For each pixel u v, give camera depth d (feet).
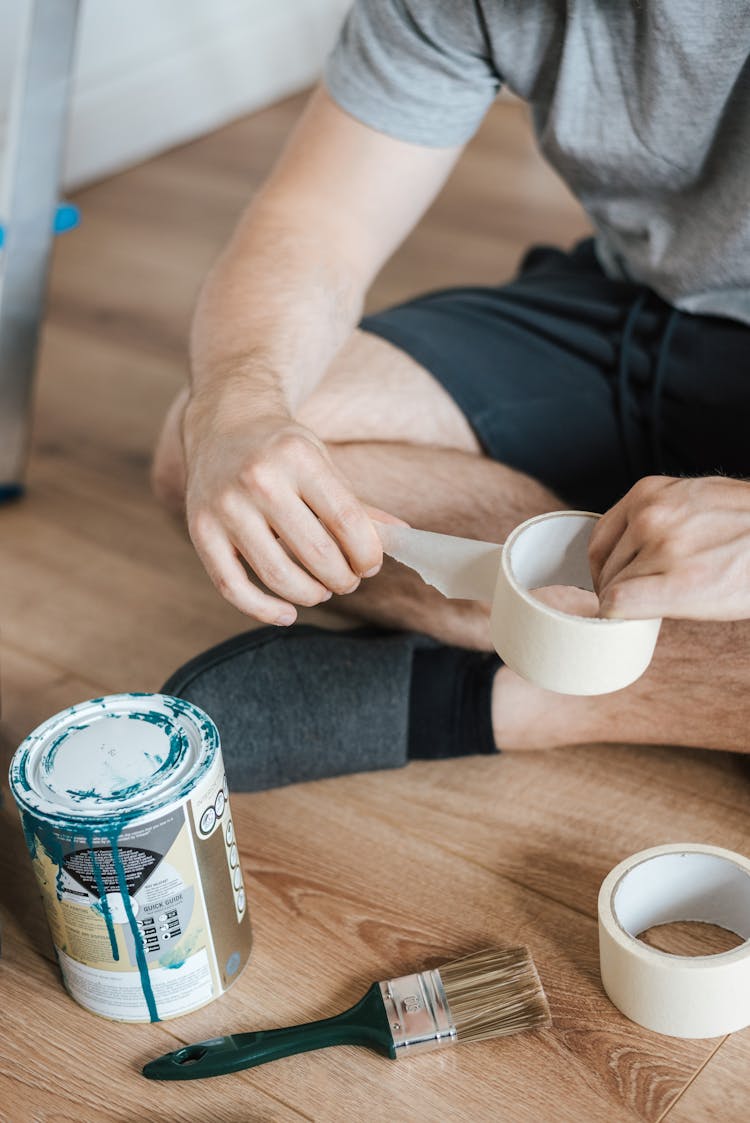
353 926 3.22
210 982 2.97
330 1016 2.96
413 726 3.56
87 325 6.72
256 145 8.75
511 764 3.74
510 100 9.21
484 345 4.10
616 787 3.62
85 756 2.80
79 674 4.26
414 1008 2.83
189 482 3.12
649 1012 2.85
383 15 3.66
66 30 4.61
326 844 3.49
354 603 3.82
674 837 3.43
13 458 5.24
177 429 4.02
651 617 2.52
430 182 3.95
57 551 4.99
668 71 3.38
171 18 8.45
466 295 4.46
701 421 3.84
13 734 3.97
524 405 3.99
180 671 3.51
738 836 3.42
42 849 2.70
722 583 2.49
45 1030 2.97
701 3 3.21
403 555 2.87
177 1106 2.77
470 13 3.57
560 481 4.02
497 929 3.19
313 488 2.80
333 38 9.51
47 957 3.18
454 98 3.78
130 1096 2.80
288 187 3.86
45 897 2.82
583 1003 2.97
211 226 7.72
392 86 3.73
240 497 2.87
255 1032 2.85
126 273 7.25
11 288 4.91
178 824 2.69
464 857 3.42
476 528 3.64
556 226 7.43
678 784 3.62
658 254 3.84
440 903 3.28
